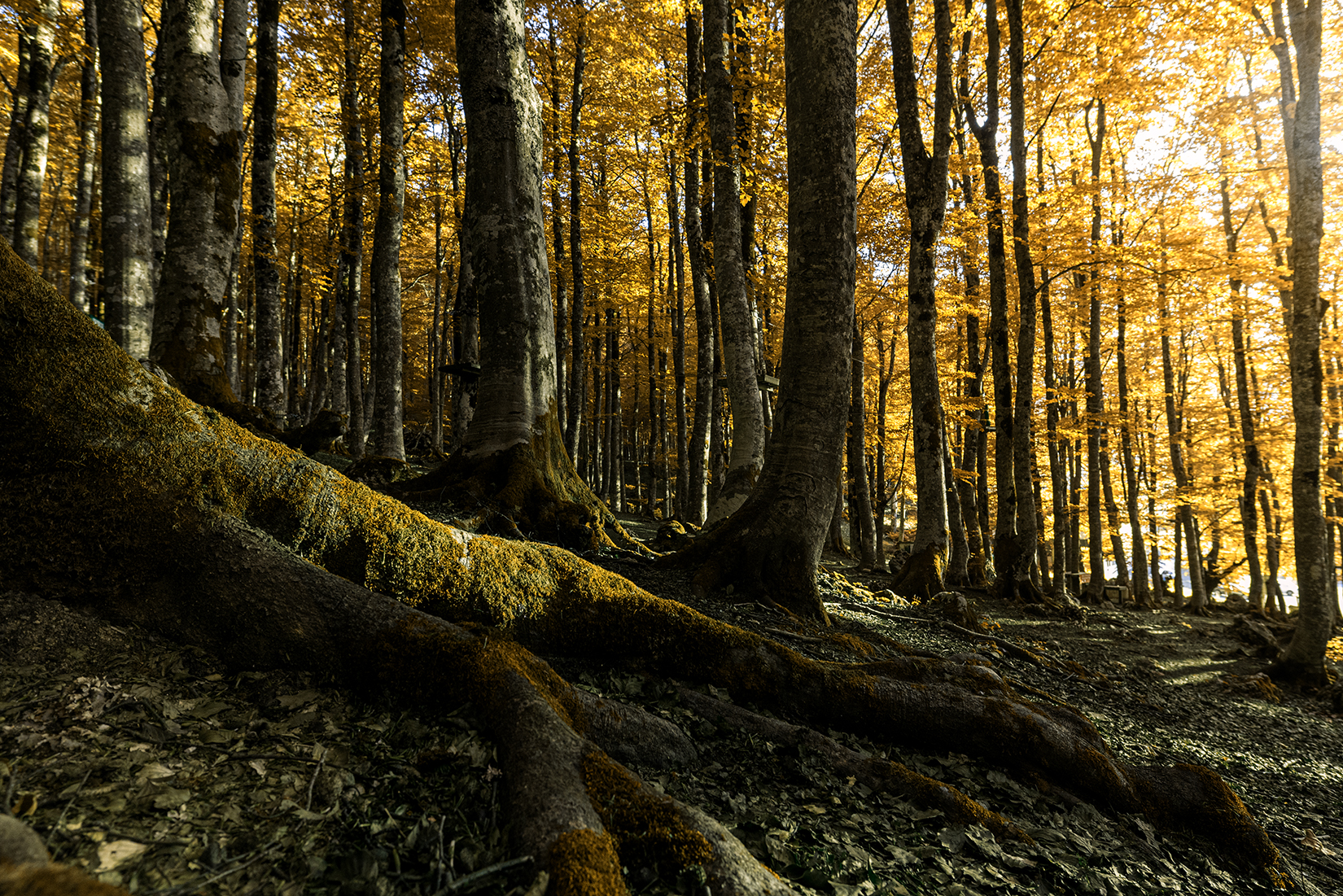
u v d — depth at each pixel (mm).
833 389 6320
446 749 2547
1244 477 18719
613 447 25750
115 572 2744
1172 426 20578
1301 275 9680
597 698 3096
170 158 6867
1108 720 6262
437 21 15586
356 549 3172
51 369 2756
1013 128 13547
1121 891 2855
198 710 2486
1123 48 14734
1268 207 18031
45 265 23359
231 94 8672
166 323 6727
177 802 2027
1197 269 13609
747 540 6203
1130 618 15258
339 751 2475
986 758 3814
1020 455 13516
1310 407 9648
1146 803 3758
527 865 1989
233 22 8820
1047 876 2854
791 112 6391
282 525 3059
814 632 5660
